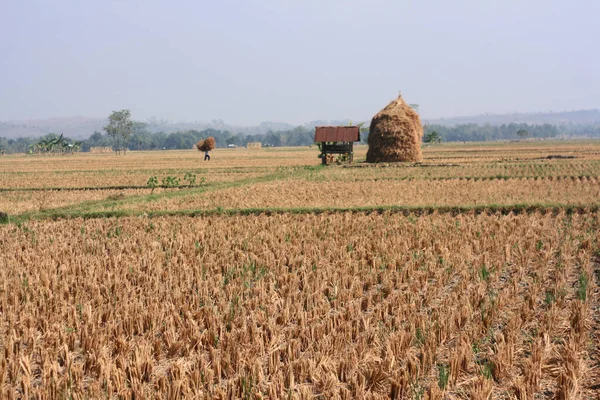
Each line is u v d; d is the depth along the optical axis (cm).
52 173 5341
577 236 1620
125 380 746
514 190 2825
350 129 5706
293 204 2561
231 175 4531
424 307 1065
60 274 1274
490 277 1210
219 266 1345
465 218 2056
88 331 915
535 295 1055
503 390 728
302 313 960
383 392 718
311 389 729
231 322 950
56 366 760
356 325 912
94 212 2395
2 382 732
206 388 732
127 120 15638
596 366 787
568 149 9225
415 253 1456
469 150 9606
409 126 5588
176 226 2022
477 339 857
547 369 768
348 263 1335
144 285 1177
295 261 1377
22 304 1069
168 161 7969
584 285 1096
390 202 2511
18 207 2702
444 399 707
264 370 789
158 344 848
